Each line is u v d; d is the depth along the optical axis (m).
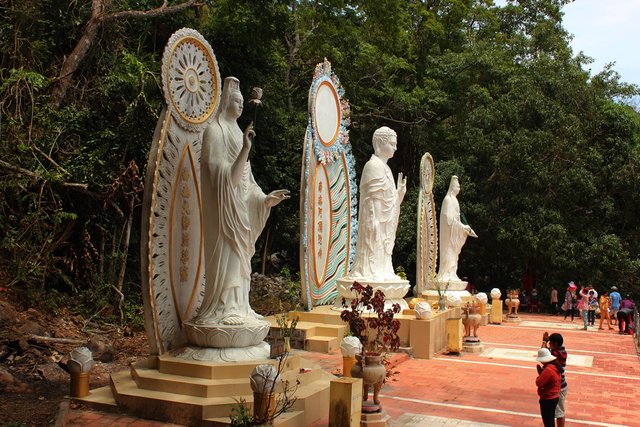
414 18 36.56
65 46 19.31
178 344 10.81
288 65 31.98
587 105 31.47
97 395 10.00
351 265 19.86
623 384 13.64
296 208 29.31
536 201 29.61
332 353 14.85
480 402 11.49
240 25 24.11
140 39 20.38
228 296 10.38
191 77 11.31
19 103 16.22
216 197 10.30
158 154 10.48
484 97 31.94
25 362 11.96
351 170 20.05
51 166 16.77
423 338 15.65
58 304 16.11
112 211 17.59
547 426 9.07
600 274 29.33
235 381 9.35
